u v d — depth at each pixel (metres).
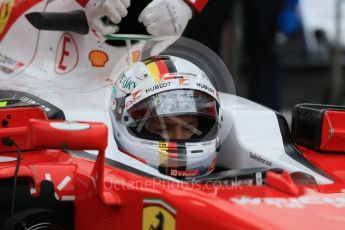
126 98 14.09
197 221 11.75
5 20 16.78
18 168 13.08
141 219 12.44
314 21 37.53
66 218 13.44
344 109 15.48
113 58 16.56
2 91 15.84
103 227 12.97
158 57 14.61
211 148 14.22
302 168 14.35
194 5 16.58
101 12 15.86
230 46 28.34
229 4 24.47
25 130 13.98
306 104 15.85
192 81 14.12
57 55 16.55
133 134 14.01
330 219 11.70
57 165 13.56
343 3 35.66
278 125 15.38
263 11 25.66
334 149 15.33
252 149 14.92
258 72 26.28
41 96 16.06
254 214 11.68
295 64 37.91
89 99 16.09
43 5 16.61
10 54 16.80
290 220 11.60
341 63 36.66
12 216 12.88
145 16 16.16
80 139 12.16
